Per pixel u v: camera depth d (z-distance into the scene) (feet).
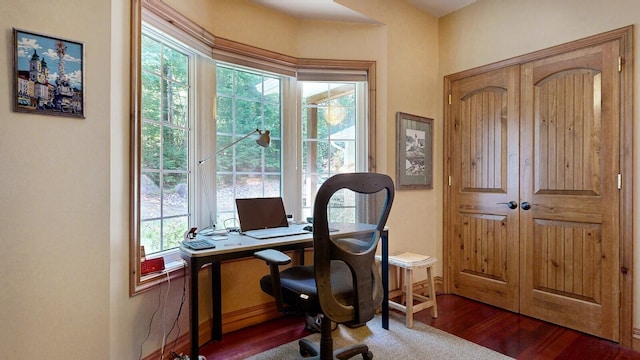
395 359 6.30
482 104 9.21
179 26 6.44
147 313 5.74
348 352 5.99
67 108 4.66
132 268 5.43
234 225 8.02
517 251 8.49
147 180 6.23
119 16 5.24
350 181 4.88
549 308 7.93
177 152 6.97
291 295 5.22
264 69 8.23
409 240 9.57
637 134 6.66
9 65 4.26
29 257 4.42
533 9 8.19
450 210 9.96
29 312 4.43
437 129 10.16
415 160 9.66
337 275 5.62
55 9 4.58
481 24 9.23
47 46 4.51
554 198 7.84
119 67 5.24
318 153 9.19
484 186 9.17
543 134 8.02
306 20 8.84
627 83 6.77
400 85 9.36
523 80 8.38
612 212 6.98
